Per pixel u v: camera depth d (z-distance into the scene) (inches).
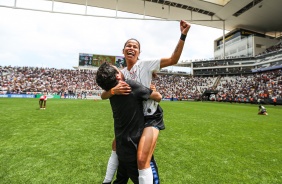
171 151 171.2
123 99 64.2
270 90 1357.0
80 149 168.4
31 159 142.0
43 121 313.1
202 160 148.7
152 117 70.4
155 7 1354.6
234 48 2026.3
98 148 172.2
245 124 342.0
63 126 274.8
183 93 1948.8
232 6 1354.6
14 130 241.0
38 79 1598.2
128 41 79.9
